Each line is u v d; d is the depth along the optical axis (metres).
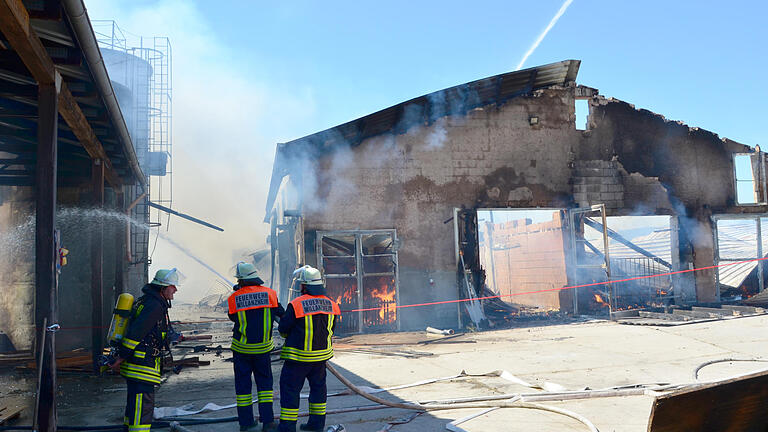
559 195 16.52
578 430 5.10
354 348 11.48
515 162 16.25
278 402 6.59
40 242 5.36
